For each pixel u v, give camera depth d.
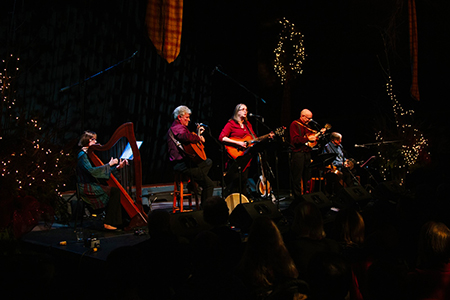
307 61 9.07
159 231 2.72
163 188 6.95
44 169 4.68
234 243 2.86
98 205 4.39
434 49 8.55
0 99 5.02
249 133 5.83
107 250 3.56
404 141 7.88
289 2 8.87
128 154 4.71
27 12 5.94
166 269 2.55
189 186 5.27
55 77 6.34
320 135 6.25
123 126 4.40
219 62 8.97
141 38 7.54
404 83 8.80
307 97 9.19
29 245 3.86
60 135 6.28
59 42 6.36
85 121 6.77
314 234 2.64
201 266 1.95
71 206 4.89
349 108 9.19
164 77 8.00
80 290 3.39
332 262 1.90
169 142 5.00
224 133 5.67
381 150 7.95
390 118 8.73
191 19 8.38
